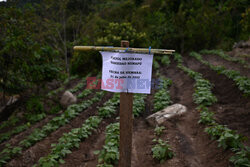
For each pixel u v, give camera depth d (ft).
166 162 14.53
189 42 76.89
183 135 18.13
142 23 85.15
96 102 32.63
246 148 12.78
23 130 26.30
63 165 15.43
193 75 36.68
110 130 19.20
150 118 21.97
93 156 16.69
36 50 25.82
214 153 14.49
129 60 10.12
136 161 15.78
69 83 55.67
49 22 57.88
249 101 21.99
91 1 75.00
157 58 69.26
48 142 19.62
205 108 20.89
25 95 31.04
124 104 10.49
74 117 26.58
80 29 83.10
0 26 24.79
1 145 21.77
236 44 69.15
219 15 80.12
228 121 18.78
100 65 61.11
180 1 89.04
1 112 30.58
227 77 31.86
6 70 25.38
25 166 16.21
